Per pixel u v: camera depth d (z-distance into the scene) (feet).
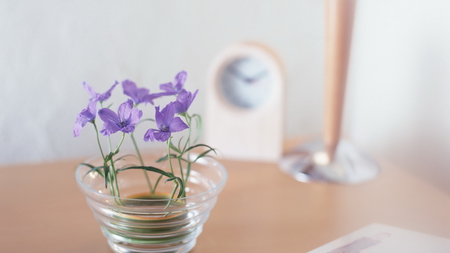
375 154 2.43
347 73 2.12
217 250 1.76
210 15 2.46
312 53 2.62
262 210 1.95
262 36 2.54
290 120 2.68
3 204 1.94
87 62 2.36
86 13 2.31
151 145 2.50
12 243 1.76
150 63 2.44
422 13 2.25
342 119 2.16
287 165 2.23
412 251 1.75
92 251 1.75
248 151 2.30
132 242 1.71
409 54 2.33
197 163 1.88
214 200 1.75
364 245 1.78
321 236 1.82
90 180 1.79
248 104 2.30
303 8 2.55
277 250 1.76
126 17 2.36
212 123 2.31
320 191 2.07
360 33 2.62
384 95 2.49
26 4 2.24
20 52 2.28
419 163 2.33
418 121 2.32
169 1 2.40
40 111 2.35
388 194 2.06
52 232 1.82
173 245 1.72
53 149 2.40
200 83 2.52
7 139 2.35
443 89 2.19
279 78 2.23
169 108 1.65
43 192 2.02
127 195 1.80
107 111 1.63
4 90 2.30
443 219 1.91
